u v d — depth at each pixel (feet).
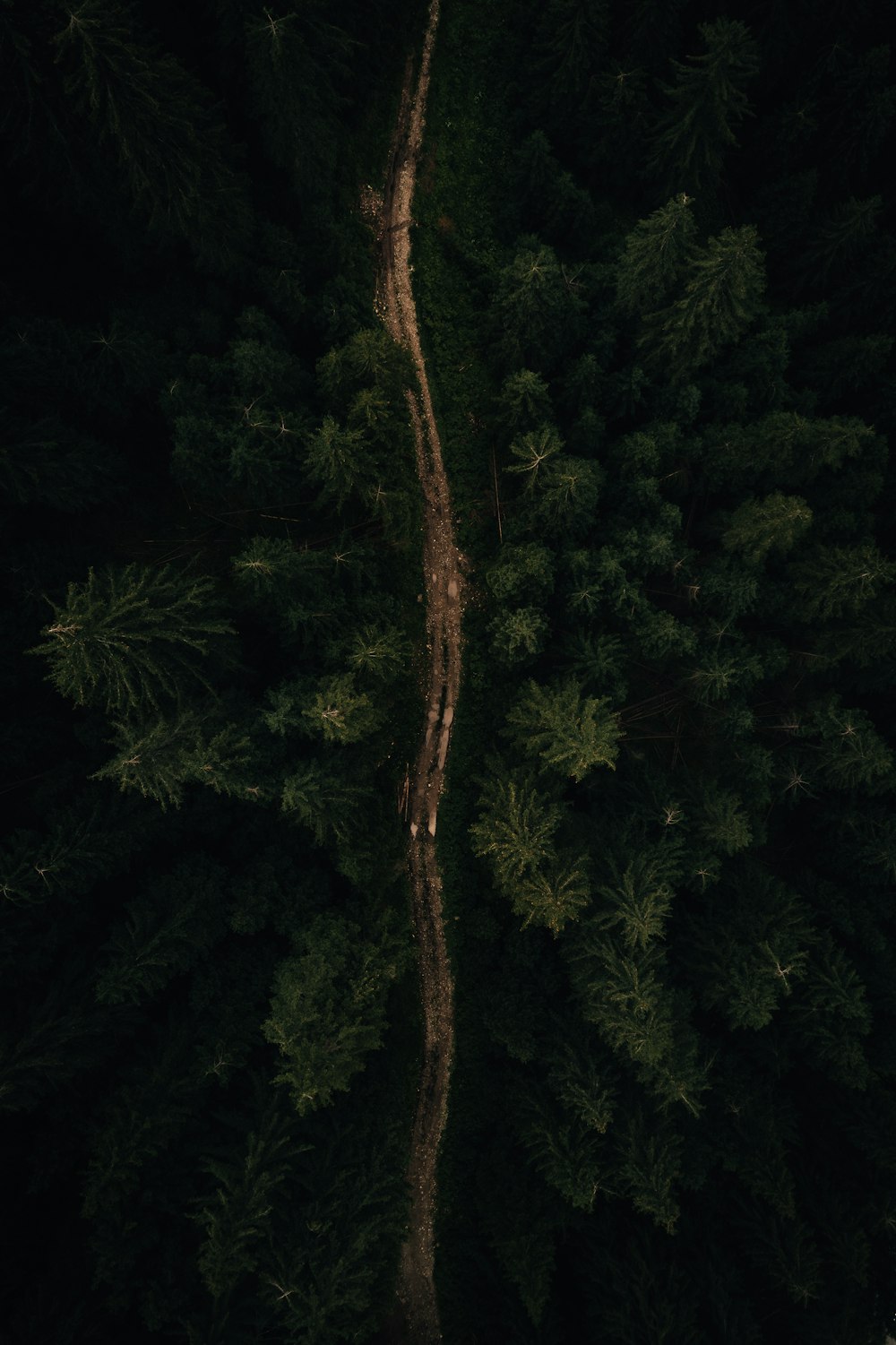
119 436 95.40
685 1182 97.25
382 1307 103.30
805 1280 93.86
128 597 67.05
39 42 68.03
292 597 92.63
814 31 100.27
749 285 85.92
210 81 89.15
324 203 101.86
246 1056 95.35
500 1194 108.27
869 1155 98.89
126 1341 84.69
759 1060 105.70
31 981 83.92
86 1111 87.56
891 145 106.01
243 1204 83.61
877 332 108.68
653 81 101.76
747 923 101.14
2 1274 84.89
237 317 93.86
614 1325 94.27
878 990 104.88
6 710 86.99
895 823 106.73
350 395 96.73
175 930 86.63
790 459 95.61
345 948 97.91
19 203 84.89
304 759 96.43
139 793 88.63
